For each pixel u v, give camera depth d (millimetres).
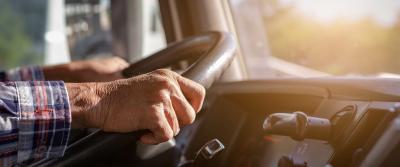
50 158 656
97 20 2131
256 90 962
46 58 4195
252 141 949
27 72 1239
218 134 1005
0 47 7367
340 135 706
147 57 1016
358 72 1335
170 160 924
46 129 640
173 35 1330
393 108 660
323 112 815
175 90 660
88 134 729
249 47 1363
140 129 648
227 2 1317
